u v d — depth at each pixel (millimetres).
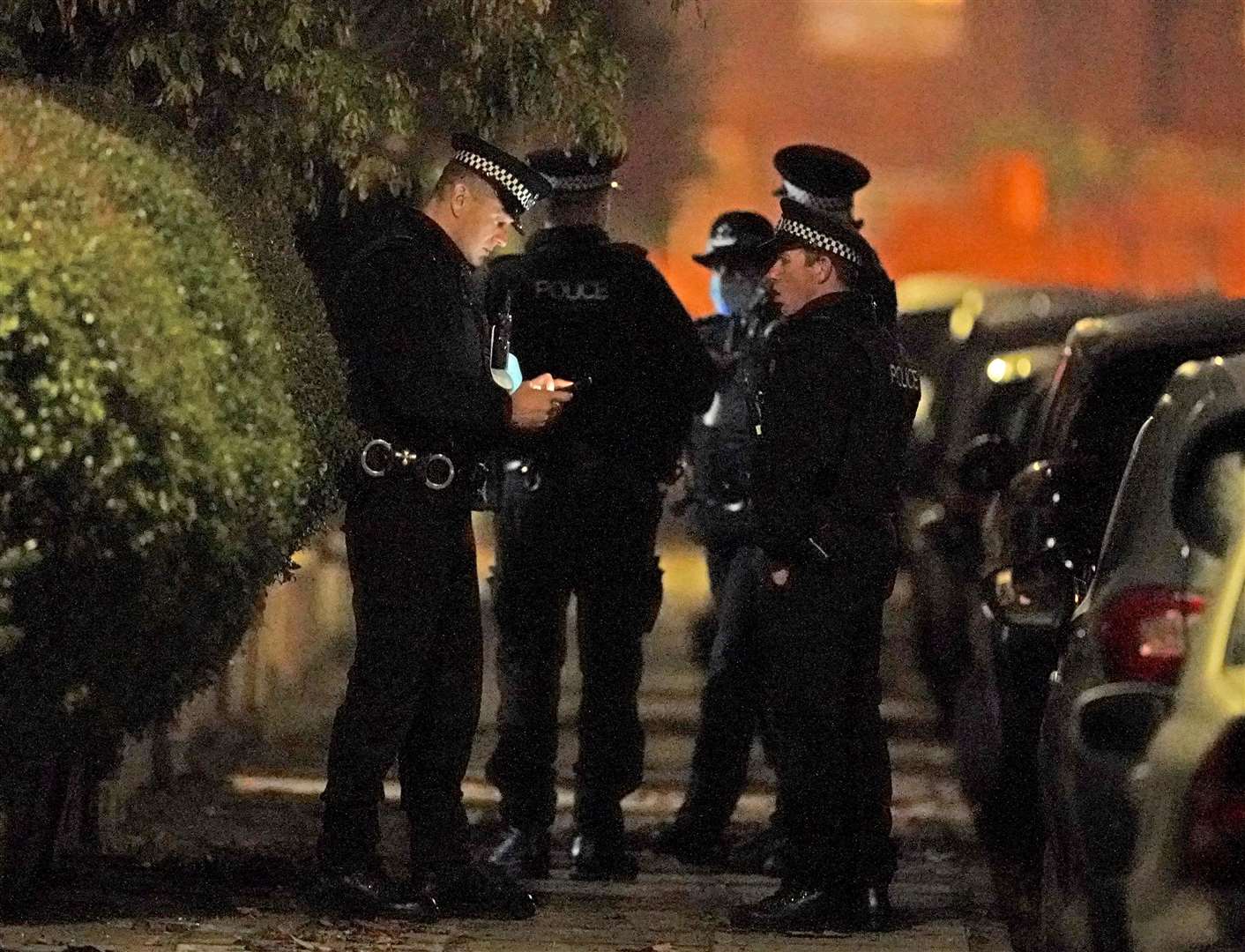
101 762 27938
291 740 47469
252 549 22969
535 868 31875
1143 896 19516
